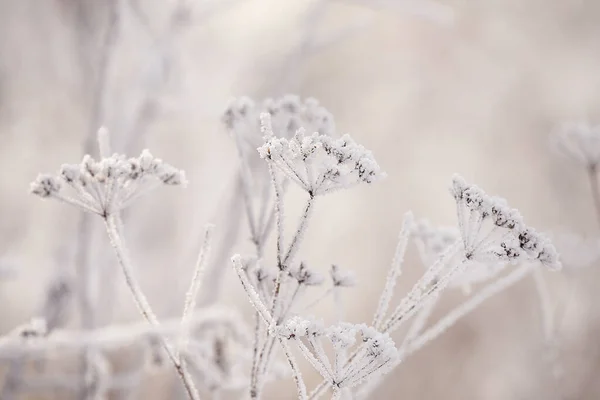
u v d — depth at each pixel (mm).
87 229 956
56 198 653
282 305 658
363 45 3195
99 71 1010
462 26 3221
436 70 3295
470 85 3295
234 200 1013
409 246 2523
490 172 3152
